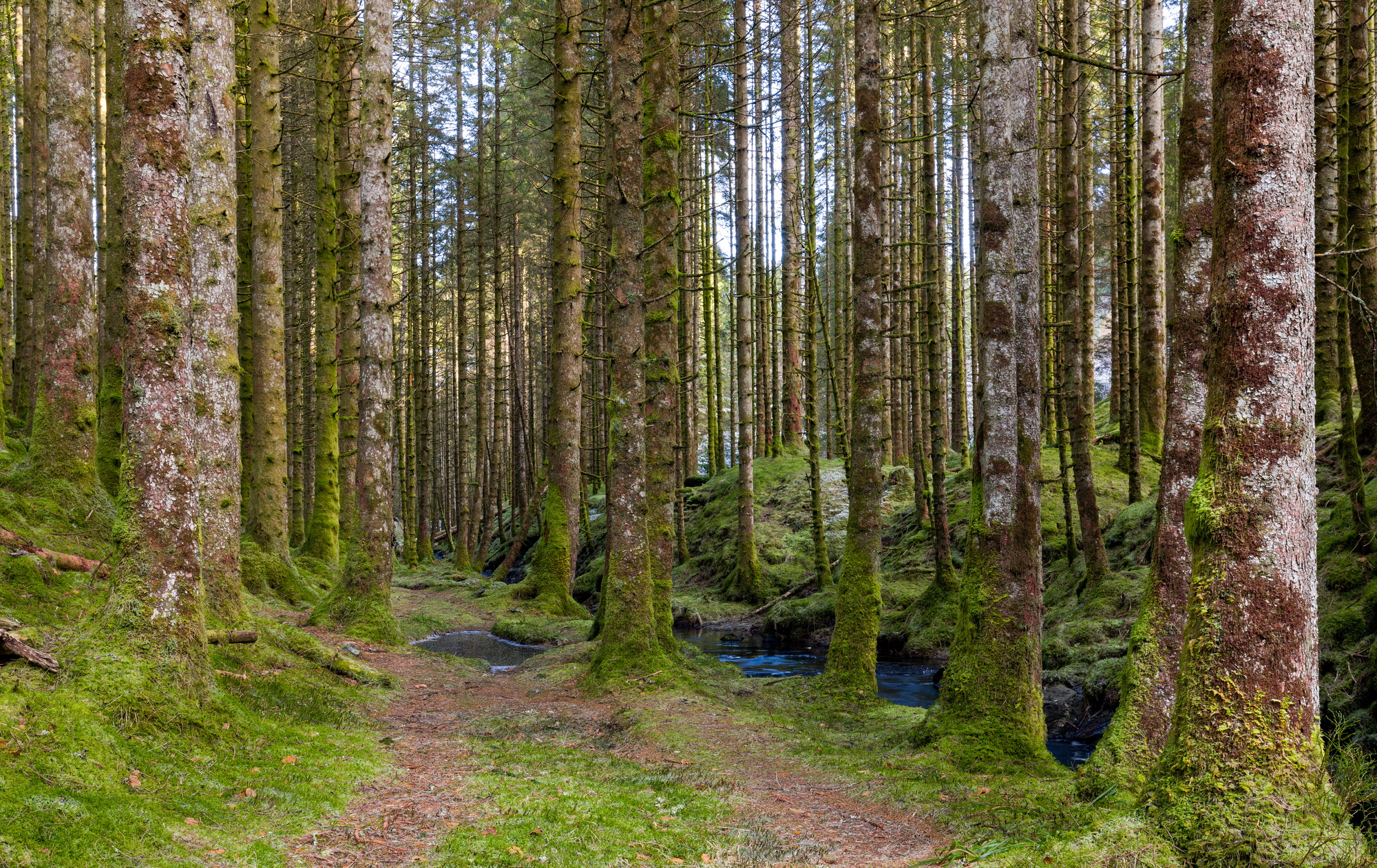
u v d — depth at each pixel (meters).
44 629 6.91
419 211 36.56
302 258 29.25
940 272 17.31
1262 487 4.38
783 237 28.05
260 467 15.13
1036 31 8.72
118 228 13.33
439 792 6.27
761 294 30.59
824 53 26.12
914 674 14.63
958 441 26.64
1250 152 4.51
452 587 23.58
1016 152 8.59
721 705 9.89
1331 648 9.09
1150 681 6.18
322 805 5.57
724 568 24.23
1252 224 4.50
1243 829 4.05
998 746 7.89
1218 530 4.47
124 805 4.59
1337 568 10.00
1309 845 3.92
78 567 8.82
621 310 11.37
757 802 6.69
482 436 30.56
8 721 4.88
